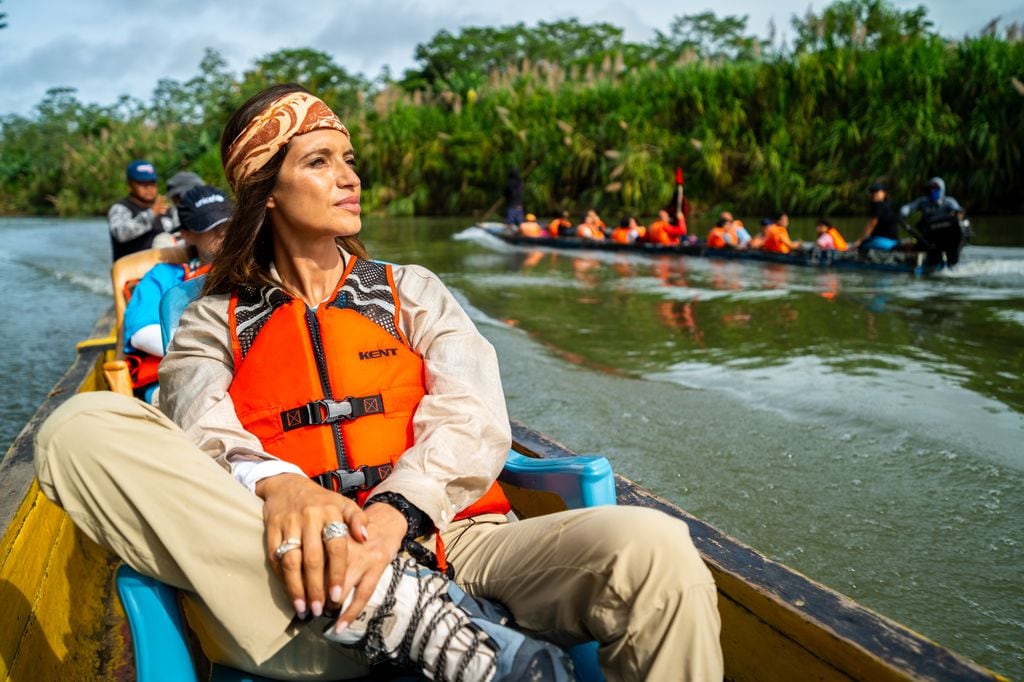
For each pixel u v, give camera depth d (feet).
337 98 120.16
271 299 5.90
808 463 12.78
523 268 39.86
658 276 35.60
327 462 5.42
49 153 155.12
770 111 74.59
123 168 126.62
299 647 4.89
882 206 37.32
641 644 4.55
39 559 7.29
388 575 4.78
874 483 11.94
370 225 77.00
